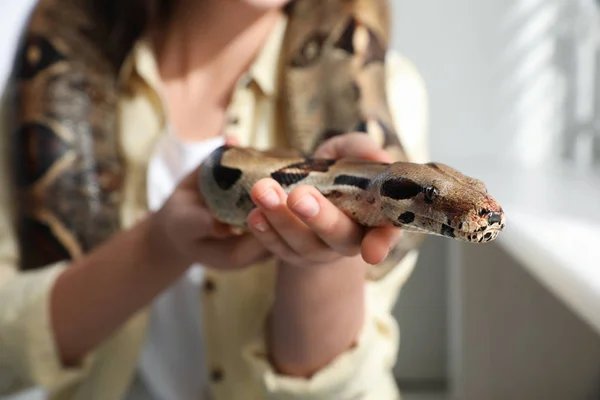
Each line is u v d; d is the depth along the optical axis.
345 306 0.59
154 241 0.61
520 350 0.82
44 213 0.77
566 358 0.80
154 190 0.77
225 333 0.73
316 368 0.62
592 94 1.12
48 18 0.84
